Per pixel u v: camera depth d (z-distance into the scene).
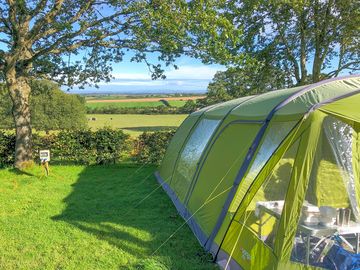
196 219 6.05
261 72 15.66
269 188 4.45
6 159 12.02
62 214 7.10
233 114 6.46
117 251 5.34
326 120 4.25
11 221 6.64
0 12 10.85
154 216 6.98
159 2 9.52
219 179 5.68
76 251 5.34
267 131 4.86
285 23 14.73
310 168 4.05
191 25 9.35
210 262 4.91
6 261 5.02
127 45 11.37
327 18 14.28
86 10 11.10
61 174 11.05
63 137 12.49
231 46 10.76
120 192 8.98
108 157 12.61
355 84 4.55
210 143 6.79
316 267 3.81
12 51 10.95
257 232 4.39
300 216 4.00
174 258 5.07
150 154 12.81
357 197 4.25
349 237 4.05
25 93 11.53
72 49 11.18
